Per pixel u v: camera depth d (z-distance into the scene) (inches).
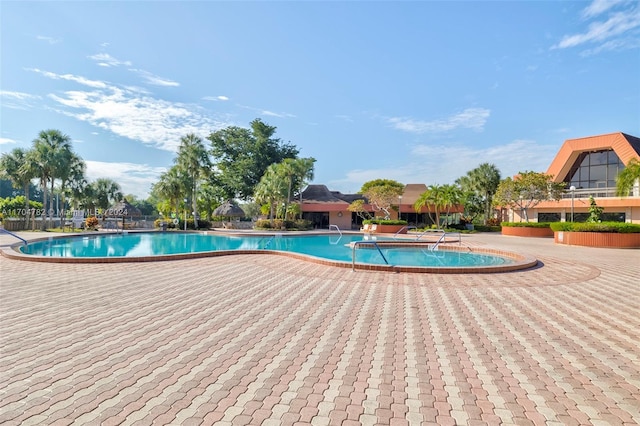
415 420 108.8
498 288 308.3
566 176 1384.1
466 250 663.8
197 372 141.3
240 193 1806.1
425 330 196.2
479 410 114.6
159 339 179.0
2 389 126.0
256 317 219.5
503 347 171.3
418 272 379.6
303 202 1611.7
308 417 109.8
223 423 106.2
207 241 920.3
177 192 1369.3
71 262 434.9
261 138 1797.5
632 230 695.1
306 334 188.5
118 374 138.9
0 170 1285.7
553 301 263.4
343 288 305.6
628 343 177.5
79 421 106.4
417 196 1777.8
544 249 671.1
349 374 140.7
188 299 263.9
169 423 106.0
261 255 530.0
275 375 139.3
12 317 214.4
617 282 338.3
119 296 271.1
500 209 1620.3
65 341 175.0
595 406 117.4
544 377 138.8
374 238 959.6
